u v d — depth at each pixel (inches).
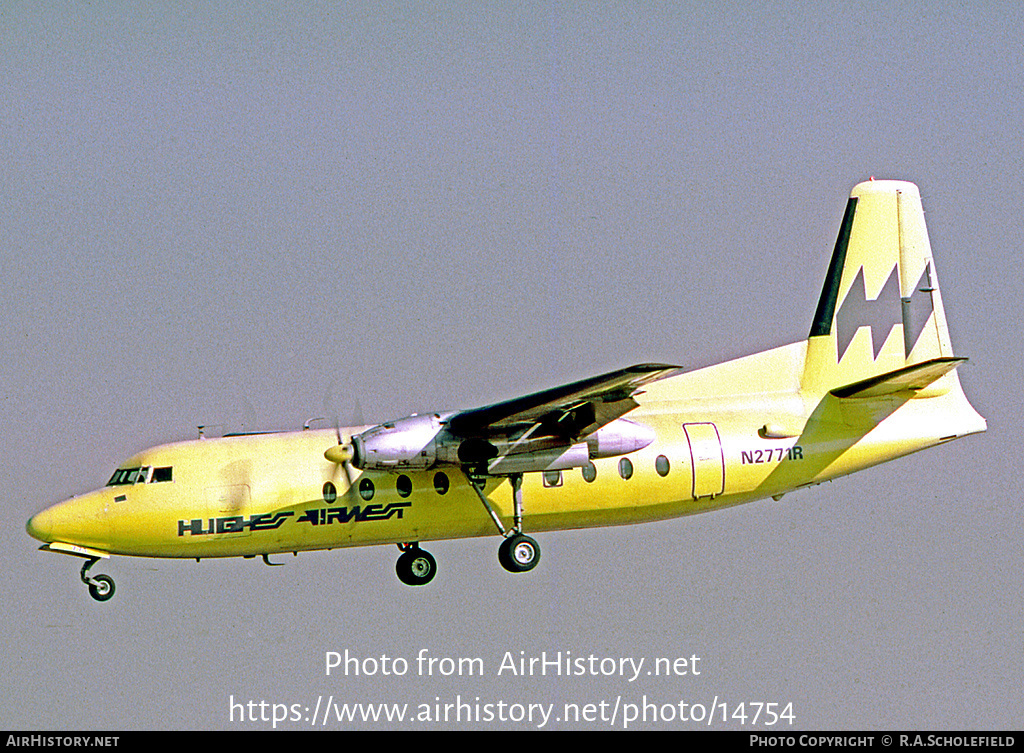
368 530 2938.0
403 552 3181.6
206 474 2861.7
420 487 2955.2
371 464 2815.0
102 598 2925.7
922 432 3331.7
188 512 2832.2
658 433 3129.9
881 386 3198.8
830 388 3336.6
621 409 2874.0
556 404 2787.9
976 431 3368.6
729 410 3228.3
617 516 3120.1
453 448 2844.5
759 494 3216.0
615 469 3068.4
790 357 3329.2
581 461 2960.1
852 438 3280.0
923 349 3437.5
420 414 2891.2
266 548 2908.5
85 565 2920.8
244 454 2906.0
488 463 2915.8
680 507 3152.1
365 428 2989.7
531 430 2896.2
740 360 3297.2
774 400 3280.0
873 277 3425.2
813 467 3240.7
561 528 3117.6
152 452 2906.0
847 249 3412.9
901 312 3432.6
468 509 2992.1
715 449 3147.1
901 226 3454.7
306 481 2891.2
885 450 3299.7
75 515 2800.2
